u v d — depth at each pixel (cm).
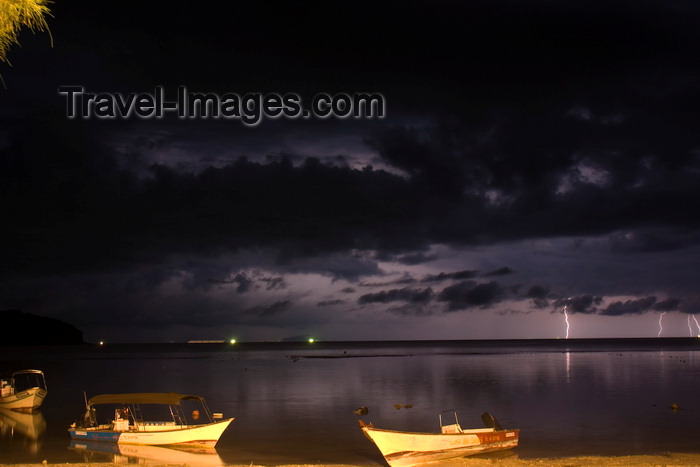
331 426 4562
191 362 15625
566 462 3023
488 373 9956
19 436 4222
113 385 8419
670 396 6306
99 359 18025
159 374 10706
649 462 3042
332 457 3428
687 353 18125
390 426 4603
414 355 18938
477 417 4975
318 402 6144
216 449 3669
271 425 4631
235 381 8925
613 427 4359
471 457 3288
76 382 9006
